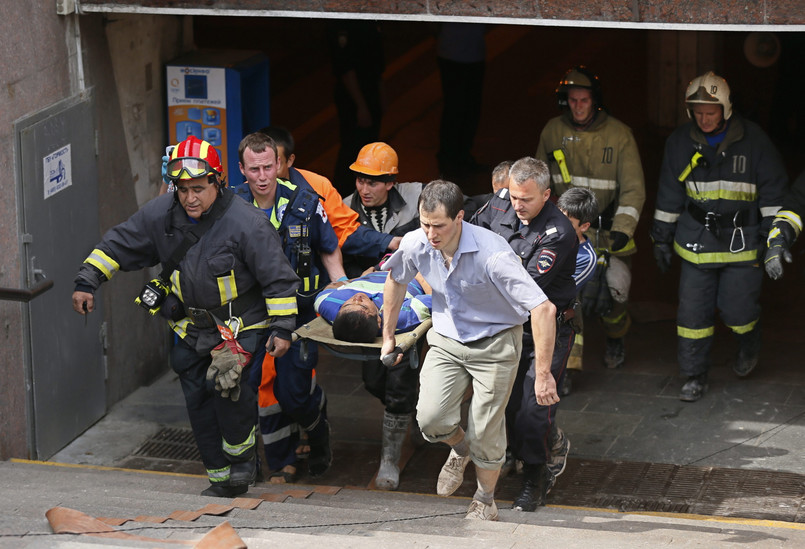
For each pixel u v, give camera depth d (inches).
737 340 998.4
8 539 476.4
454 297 621.0
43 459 876.0
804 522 771.4
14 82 803.4
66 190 880.3
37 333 848.9
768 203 935.0
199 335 683.4
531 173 666.2
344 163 1565.0
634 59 2207.2
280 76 2158.0
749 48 1647.4
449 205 577.9
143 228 670.5
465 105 1596.9
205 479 772.6
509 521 671.1
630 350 1095.6
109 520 539.8
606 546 565.0
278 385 792.3
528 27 2439.7
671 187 966.4
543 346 602.2
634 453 890.1
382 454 831.7
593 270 790.5
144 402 1008.9
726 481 839.1
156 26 1031.0
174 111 1052.5
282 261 670.5
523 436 730.8
